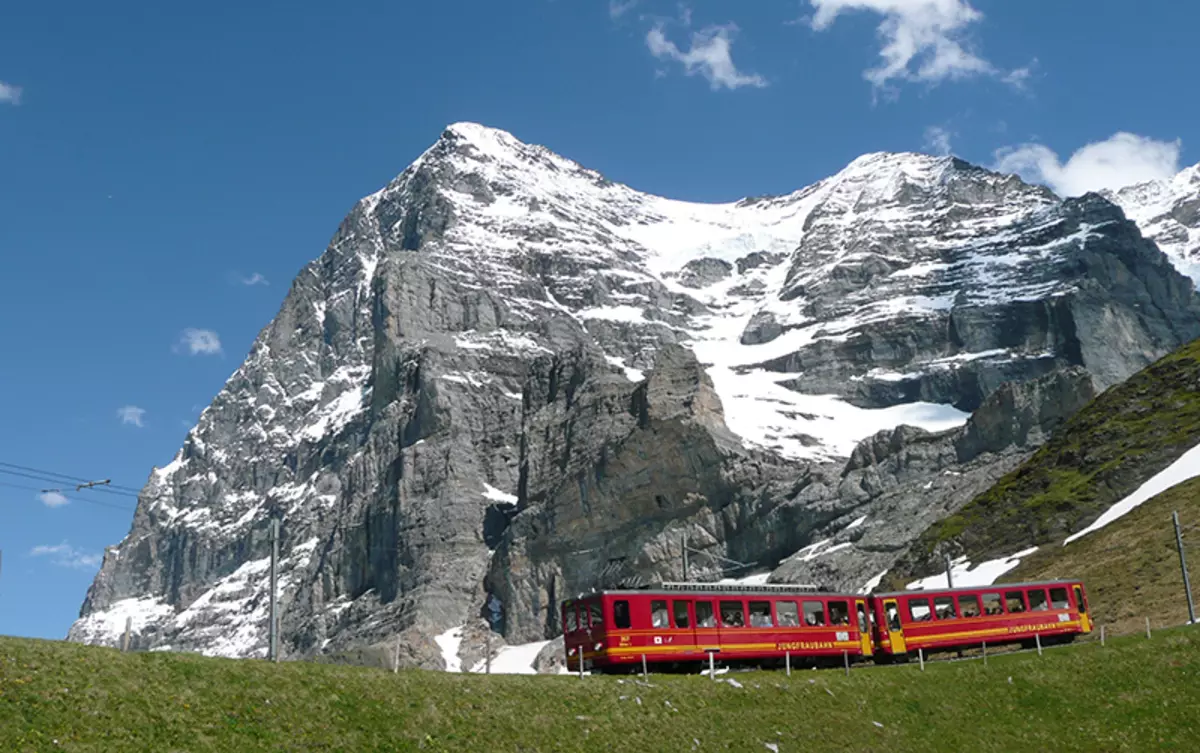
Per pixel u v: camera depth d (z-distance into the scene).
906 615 86.00
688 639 75.75
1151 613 102.94
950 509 199.88
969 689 70.69
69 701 47.38
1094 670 73.38
